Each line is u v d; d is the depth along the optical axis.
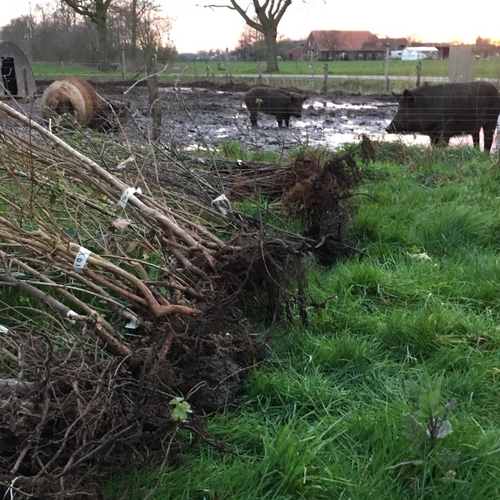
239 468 2.70
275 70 38.72
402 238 5.56
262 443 2.93
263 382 3.33
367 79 29.47
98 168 3.59
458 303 4.43
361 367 3.60
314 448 2.79
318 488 2.61
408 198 6.72
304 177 5.68
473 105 11.84
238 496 2.56
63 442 2.29
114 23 30.86
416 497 2.57
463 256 5.32
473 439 2.86
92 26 32.47
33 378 2.77
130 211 3.69
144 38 27.28
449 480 2.61
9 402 2.55
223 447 2.74
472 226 5.68
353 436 2.95
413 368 3.60
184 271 3.60
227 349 3.35
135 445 2.67
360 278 4.64
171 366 3.01
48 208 4.07
